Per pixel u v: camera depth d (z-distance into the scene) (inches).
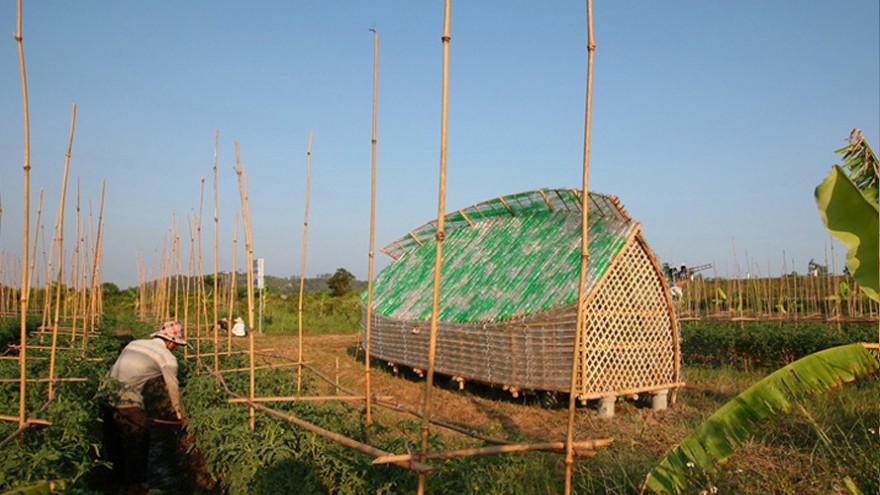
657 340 476.1
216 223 444.1
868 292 224.2
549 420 437.1
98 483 352.5
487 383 503.5
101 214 607.8
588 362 438.9
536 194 584.1
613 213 490.0
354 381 628.4
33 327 922.1
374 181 260.1
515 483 237.1
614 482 250.2
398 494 225.9
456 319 538.9
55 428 284.2
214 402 389.4
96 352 574.9
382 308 679.1
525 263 538.3
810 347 634.8
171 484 364.5
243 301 1498.5
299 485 243.8
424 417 179.9
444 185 170.6
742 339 682.2
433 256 693.9
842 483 244.5
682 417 431.8
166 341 373.7
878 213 221.1
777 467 268.5
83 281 720.3
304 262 394.9
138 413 349.4
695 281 976.9
